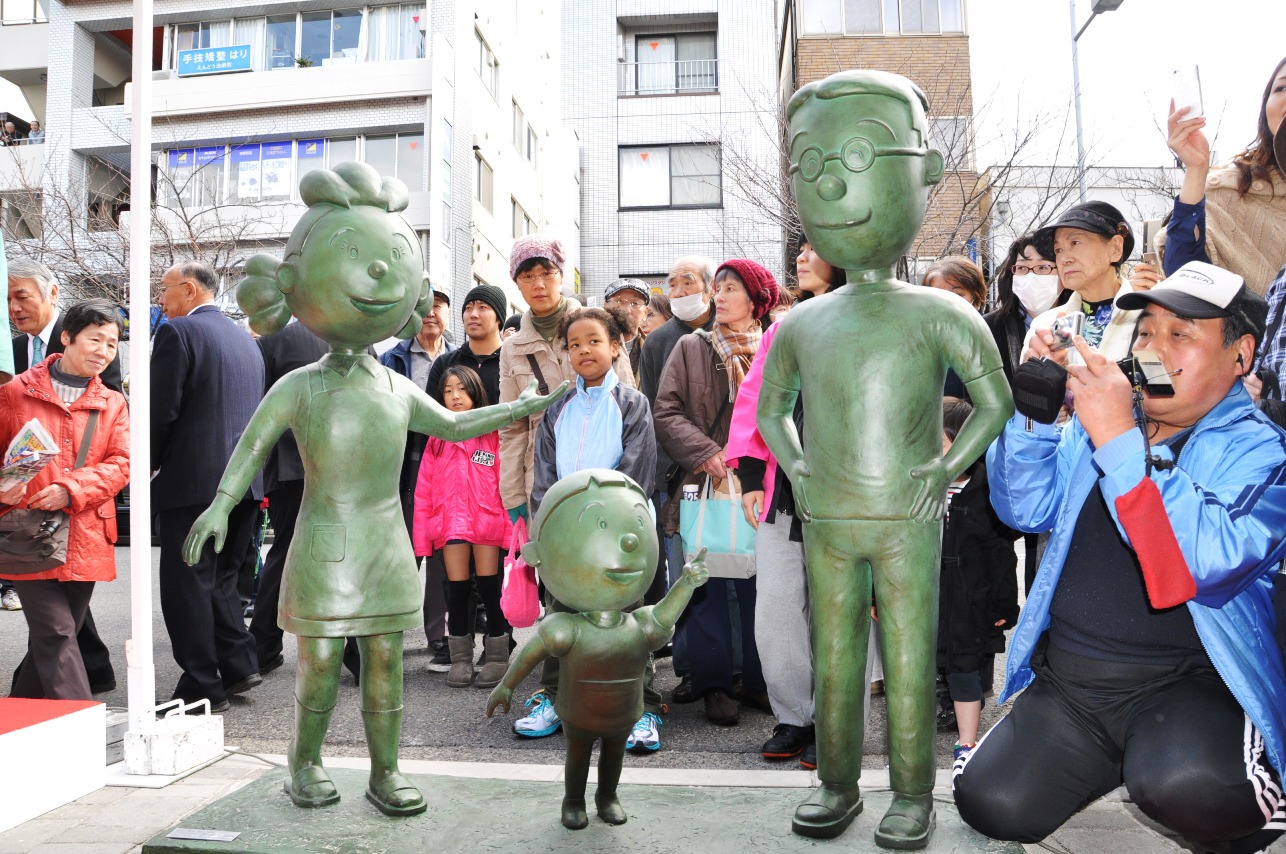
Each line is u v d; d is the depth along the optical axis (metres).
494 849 2.36
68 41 19.83
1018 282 4.20
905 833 2.34
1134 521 2.25
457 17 18.20
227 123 18.48
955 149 14.73
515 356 4.67
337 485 2.57
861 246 2.37
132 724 3.40
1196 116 3.39
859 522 2.36
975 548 3.55
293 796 2.66
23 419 4.04
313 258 2.52
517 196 21.97
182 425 4.32
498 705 2.45
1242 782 2.22
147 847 2.41
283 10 18.94
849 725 2.46
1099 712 2.49
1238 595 2.38
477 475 4.84
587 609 2.39
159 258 16.72
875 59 17.33
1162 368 2.38
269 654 5.22
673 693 4.73
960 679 3.59
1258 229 3.68
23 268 5.15
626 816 2.55
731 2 21.41
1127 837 2.80
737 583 4.53
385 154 18.03
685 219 21.31
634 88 22.06
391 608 2.58
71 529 3.94
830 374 2.38
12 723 3.04
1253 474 2.34
